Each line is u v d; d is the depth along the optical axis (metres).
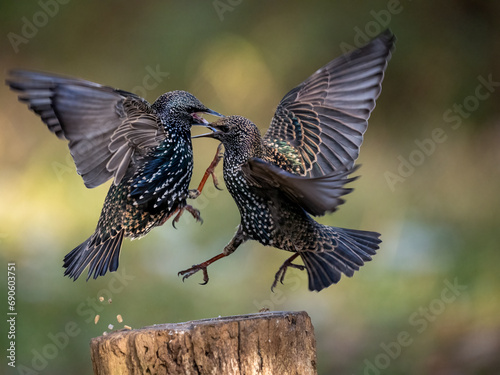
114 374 5.21
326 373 10.38
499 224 12.62
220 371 5.12
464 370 9.92
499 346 10.10
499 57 15.07
